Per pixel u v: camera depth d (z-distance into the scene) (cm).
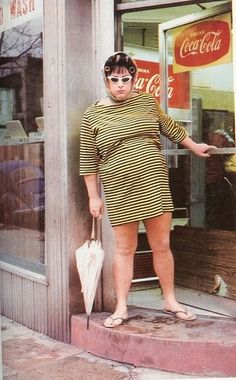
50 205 406
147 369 355
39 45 418
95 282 378
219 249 406
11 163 463
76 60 394
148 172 358
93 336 379
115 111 367
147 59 489
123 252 377
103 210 392
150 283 465
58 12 392
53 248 405
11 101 454
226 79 423
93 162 373
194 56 432
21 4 434
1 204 484
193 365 346
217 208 432
